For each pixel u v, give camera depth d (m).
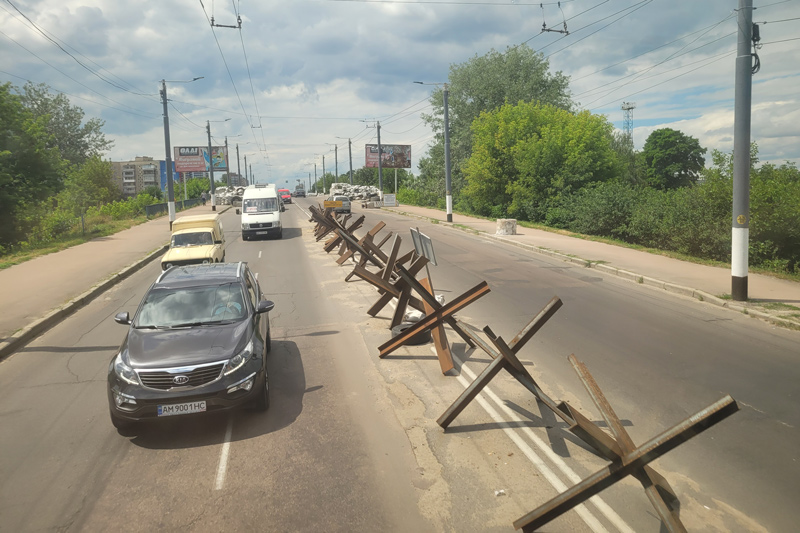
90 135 67.69
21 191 26.03
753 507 4.32
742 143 10.49
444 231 27.17
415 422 6.00
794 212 13.80
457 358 8.18
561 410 5.25
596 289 12.84
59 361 8.73
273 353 8.68
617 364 7.64
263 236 27.61
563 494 3.71
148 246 23.42
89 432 6.05
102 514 4.48
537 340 8.88
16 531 4.28
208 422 6.17
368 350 8.69
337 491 4.69
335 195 73.75
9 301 12.72
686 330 9.27
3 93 26.41
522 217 34.00
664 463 5.02
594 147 30.45
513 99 47.50
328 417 6.20
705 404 6.25
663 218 18.98
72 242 24.34
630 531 4.02
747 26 10.22
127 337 6.51
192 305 7.00
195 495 4.71
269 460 5.26
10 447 5.73
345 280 15.03
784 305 10.38
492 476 4.85
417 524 4.20
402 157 72.19
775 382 6.85
